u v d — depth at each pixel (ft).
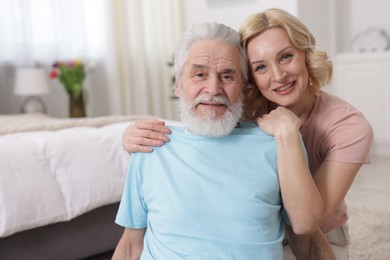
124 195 4.40
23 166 6.60
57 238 7.14
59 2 15.03
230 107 4.16
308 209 3.88
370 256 7.57
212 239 3.79
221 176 3.96
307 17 15.47
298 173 3.87
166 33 17.69
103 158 7.34
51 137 7.29
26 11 14.30
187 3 17.22
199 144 4.15
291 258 4.82
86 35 15.96
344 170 4.32
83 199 6.89
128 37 16.85
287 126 4.00
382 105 16.10
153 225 4.10
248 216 3.83
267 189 3.94
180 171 4.05
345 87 16.89
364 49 16.93
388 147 16.33
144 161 4.29
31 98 14.07
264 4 15.34
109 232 7.75
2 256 6.65
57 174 6.86
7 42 14.23
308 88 4.65
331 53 17.16
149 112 17.63
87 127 8.55
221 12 16.34
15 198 6.29
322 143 4.56
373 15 17.63
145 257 4.11
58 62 14.21
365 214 9.67
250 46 4.35
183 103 4.26
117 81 16.34
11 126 8.50
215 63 4.07
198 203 3.89
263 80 4.40
